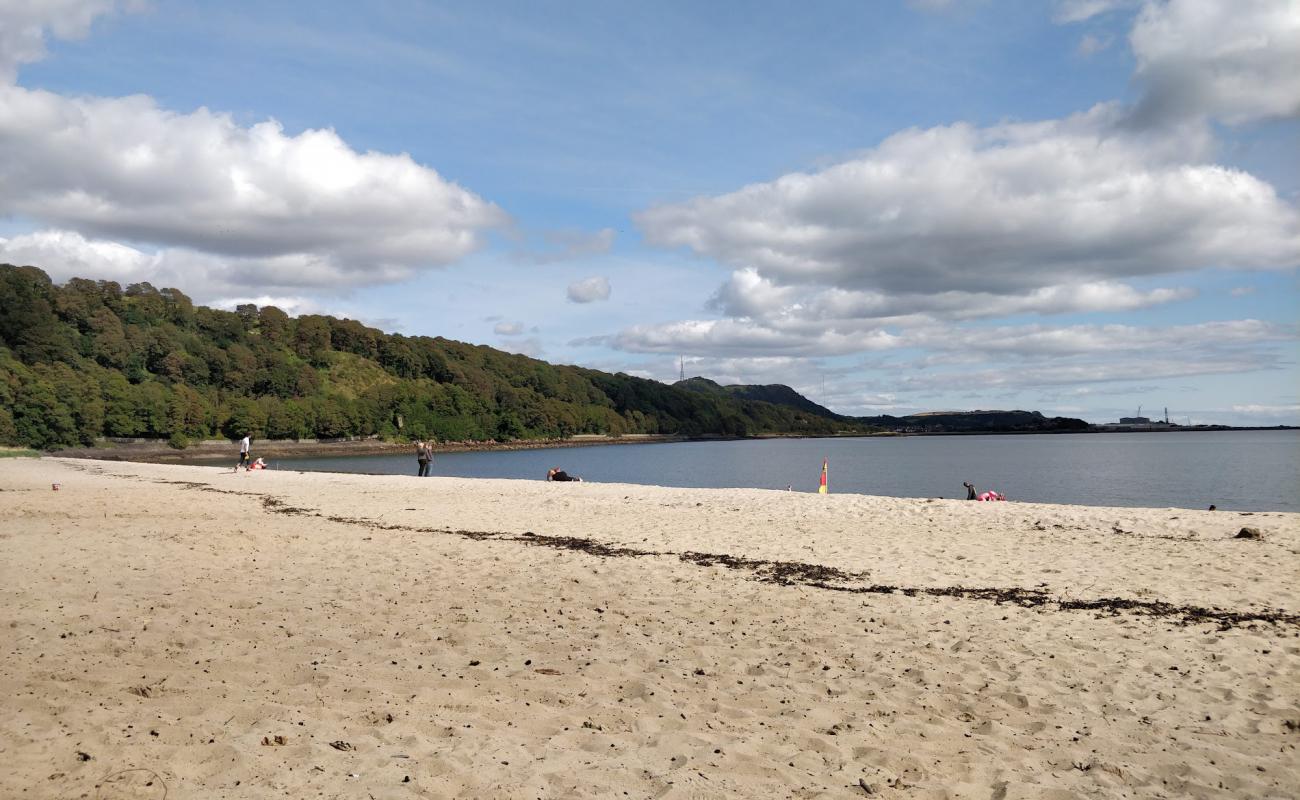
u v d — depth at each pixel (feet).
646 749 17.46
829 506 76.38
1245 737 18.93
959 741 18.58
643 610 31.81
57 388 342.23
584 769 16.14
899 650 26.35
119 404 369.50
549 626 28.66
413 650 24.81
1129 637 28.17
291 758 16.01
